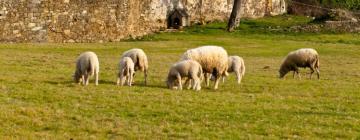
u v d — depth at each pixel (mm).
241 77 31406
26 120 19719
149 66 36625
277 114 22094
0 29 48625
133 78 29453
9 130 18578
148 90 26125
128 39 57500
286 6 81250
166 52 46625
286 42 56156
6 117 19828
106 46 48812
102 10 55531
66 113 20953
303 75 35438
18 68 31812
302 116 21906
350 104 24781
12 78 27875
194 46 51344
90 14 54531
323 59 45156
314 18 73188
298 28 64312
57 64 34781
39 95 23781
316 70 33750
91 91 25062
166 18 65625
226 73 28719
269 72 36562
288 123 20750
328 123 20922
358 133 19750
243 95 25969
